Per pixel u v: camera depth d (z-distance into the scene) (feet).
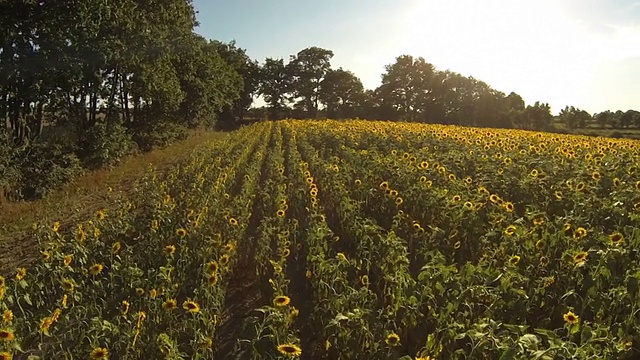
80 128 77.30
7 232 38.96
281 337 16.29
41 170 55.21
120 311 19.45
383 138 72.59
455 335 15.03
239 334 22.27
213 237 27.76
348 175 42.96
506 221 26.08
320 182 45.62
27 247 34.60
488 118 273.33
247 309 24.81
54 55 58.75
